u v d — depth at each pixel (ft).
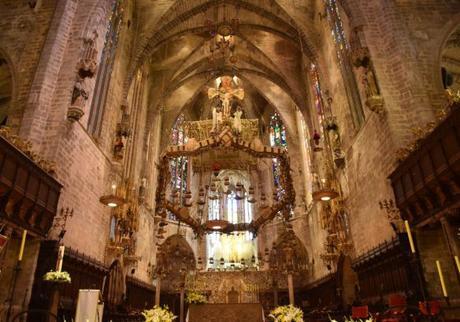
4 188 40.91
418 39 57.72
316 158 103.71
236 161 121.90
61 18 61.98
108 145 76.02
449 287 43.24
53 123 55.26
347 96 75.66
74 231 59.00
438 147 39.52
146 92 110.52
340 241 76.48
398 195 49.90
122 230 76.02
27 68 59.41
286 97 132.16
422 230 46.52
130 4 93.40
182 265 129.59
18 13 64.85
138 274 96.02
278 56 116.37
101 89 74.90
